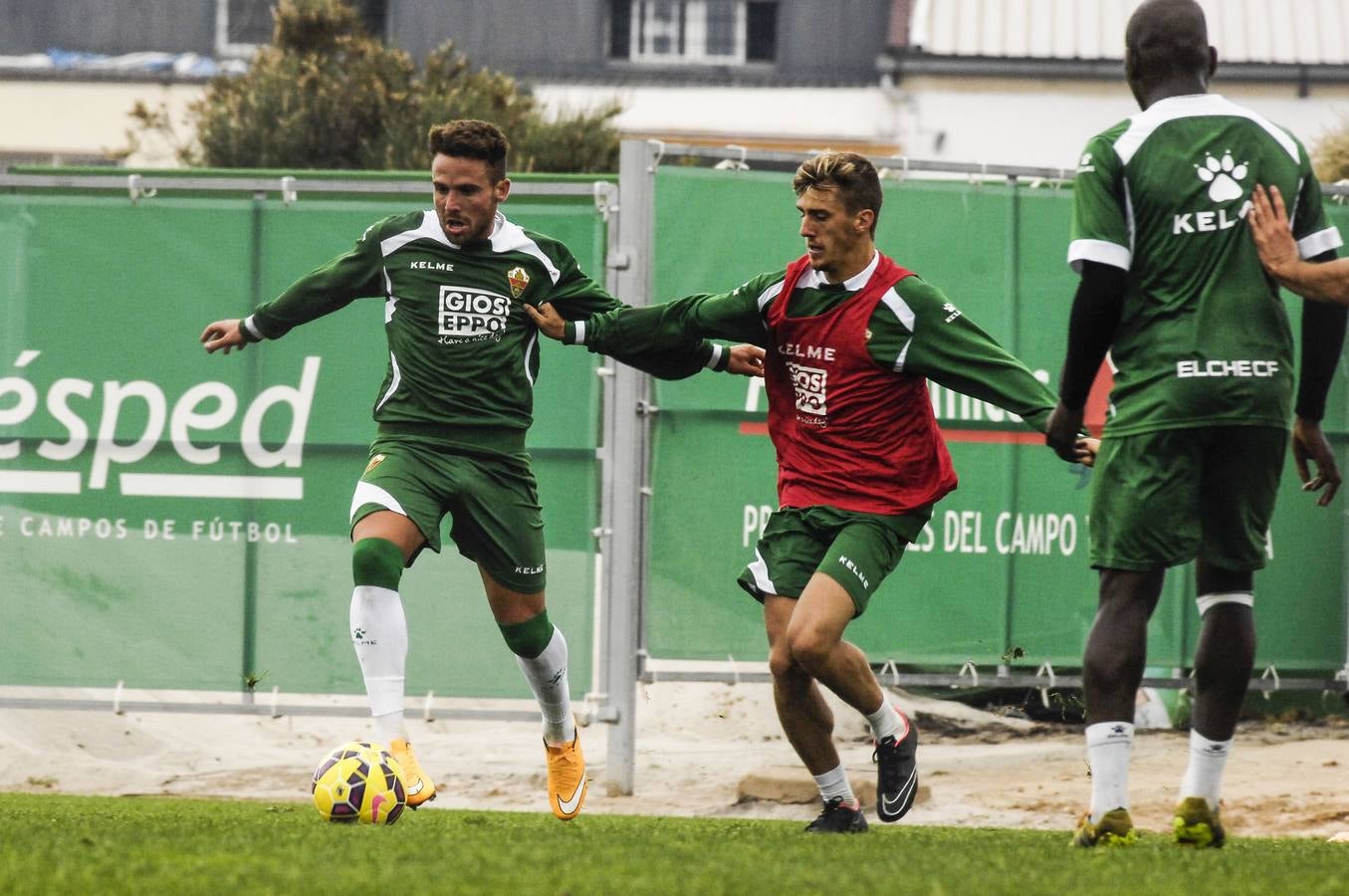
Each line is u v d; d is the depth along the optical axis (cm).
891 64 7781
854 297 1894
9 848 1364
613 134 5906
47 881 1132
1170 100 1568
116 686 2638
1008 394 1842
